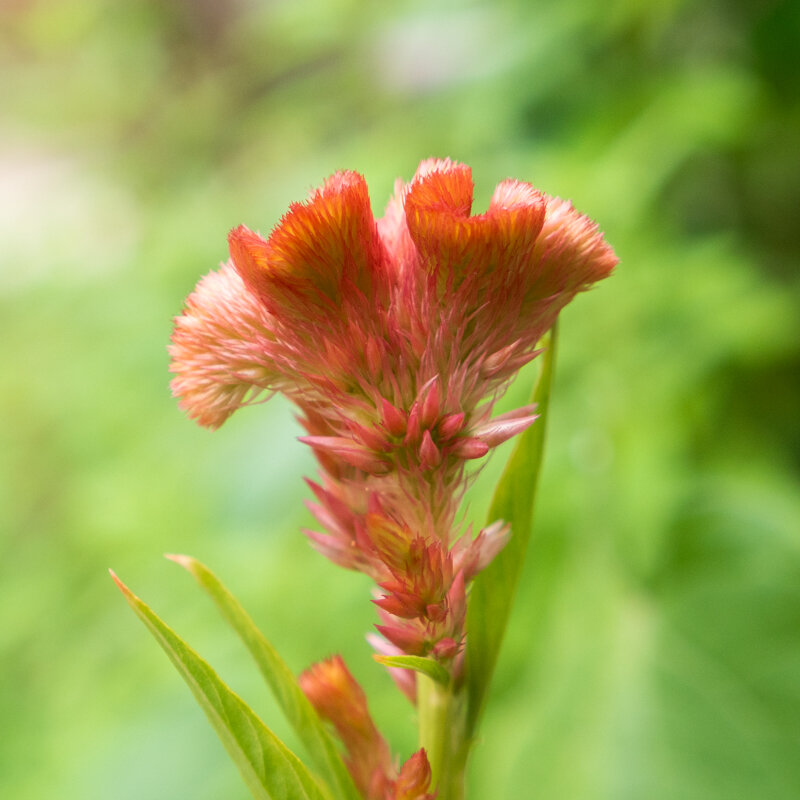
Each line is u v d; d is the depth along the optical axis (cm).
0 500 88
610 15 58
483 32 66
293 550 56
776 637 51
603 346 54
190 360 29
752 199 64
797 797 46
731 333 52
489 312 28
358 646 52
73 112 114
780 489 56
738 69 61
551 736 50
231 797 50
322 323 28
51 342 92
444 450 28
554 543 52
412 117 71
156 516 66
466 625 30
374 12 72
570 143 59
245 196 88
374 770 30
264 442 60
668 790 47
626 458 51
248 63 106
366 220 28
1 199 129
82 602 67
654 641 51
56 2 113
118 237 109
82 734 57
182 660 29
